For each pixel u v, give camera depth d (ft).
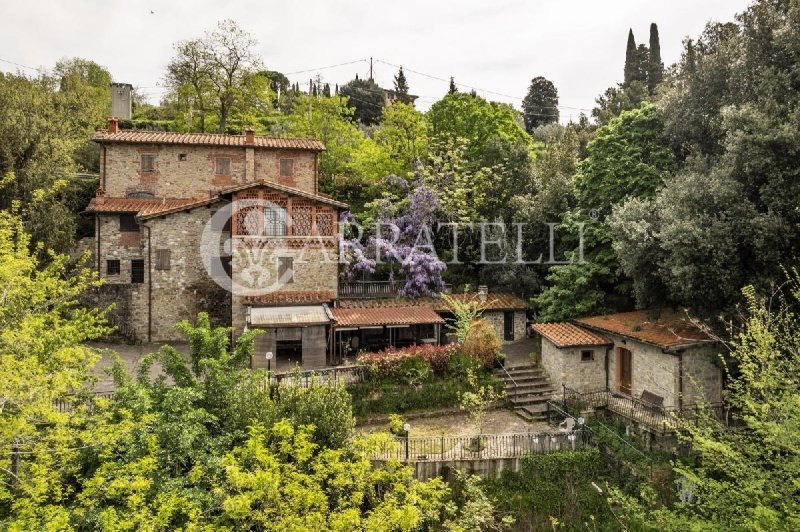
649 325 74.08
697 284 61.93
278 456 42.32
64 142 104.12
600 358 77.97
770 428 36.11
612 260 86.94
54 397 39.81
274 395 57.82
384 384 71.72
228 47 145.59
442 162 122.42
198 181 108.47
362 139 152.05
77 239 109.50
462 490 55.06
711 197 61.72
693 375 65.41
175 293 93.09
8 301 45.57
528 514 55.42
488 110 134.31
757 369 43.21
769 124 58.80
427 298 97.71
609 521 54.49
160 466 43.21
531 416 70.54
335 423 50.62
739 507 38.91
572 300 88.17
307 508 36.27
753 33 68.23
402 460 57.98
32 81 149.79
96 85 200.95
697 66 77.66
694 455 59.98
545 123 257.96
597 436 65.10
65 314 79.61
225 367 53.42
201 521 39.34
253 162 110.01
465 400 65.00
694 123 77.77
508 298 100.63
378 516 36.65
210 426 49.62
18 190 79.10
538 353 86.63
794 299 57.47
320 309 84.99
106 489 36.32
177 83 151.74
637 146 84.84
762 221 56.75
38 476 35.27
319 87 239.91
